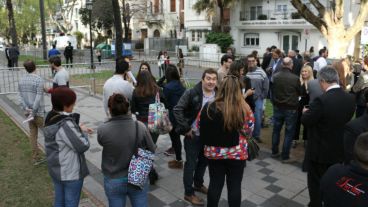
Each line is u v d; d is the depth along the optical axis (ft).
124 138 11.02
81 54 113.39
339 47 55.83
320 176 13.82
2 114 32.53
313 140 13.62
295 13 102.73
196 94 14.85
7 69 44.14
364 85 21.47
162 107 16.55
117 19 53.26
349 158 10.65
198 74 68.74
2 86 45.73
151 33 163.32
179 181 18.03
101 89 47.09
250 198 16.20
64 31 179.83
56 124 11.31
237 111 11.66
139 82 17.01
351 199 7.04
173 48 136.26
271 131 27.14
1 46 144.97
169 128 16.76
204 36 127.85
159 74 65.92
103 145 11.14
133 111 17.34
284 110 20.04
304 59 36.04
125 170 11.21
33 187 17.19
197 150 15.55
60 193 11.96
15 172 18.94
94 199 16.07
